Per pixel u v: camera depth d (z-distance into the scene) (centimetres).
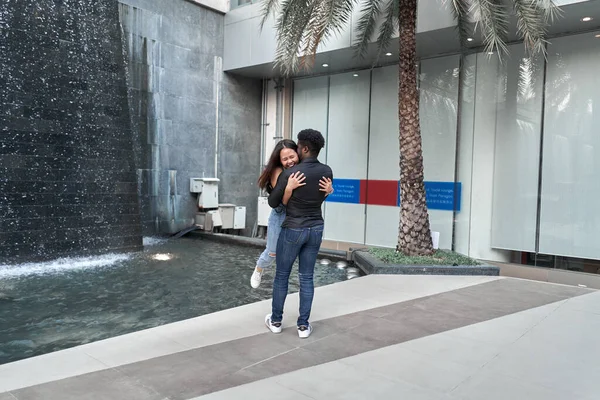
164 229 1251
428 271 715
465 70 1067
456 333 421
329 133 1340
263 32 1272
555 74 938
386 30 964
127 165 1030
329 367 337
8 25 855
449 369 337
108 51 1033
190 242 1180
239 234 1444
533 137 969
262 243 1079
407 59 810
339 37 1091
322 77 1357
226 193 1410
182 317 527
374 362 348
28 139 861
